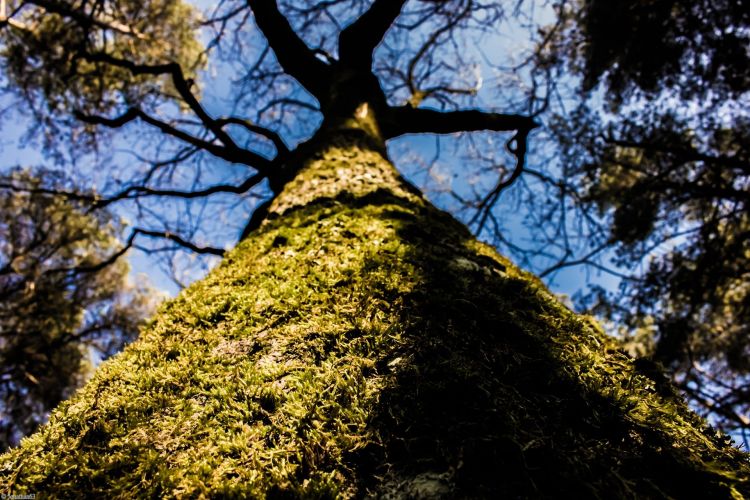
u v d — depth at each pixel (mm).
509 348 1086
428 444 802
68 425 983
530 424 833
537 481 722
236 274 1657
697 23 8484
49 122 10938
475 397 885
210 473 798
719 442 940
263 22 4465
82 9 8242
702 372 11008
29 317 13305
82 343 15195
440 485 722
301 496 731
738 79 8719
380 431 840
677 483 762
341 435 839
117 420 968
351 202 2170
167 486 778
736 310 11008
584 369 1061
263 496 737
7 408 14539
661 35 8719
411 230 1832
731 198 9375
